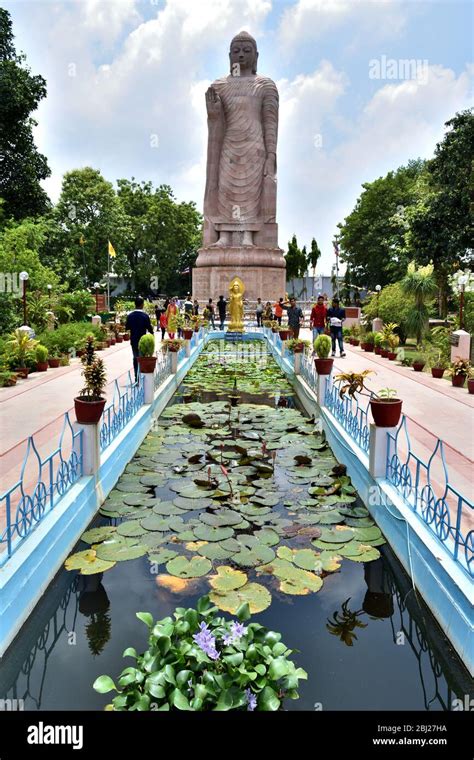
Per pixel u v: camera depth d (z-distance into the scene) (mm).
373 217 40875
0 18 25281
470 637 3473
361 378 6922
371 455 5777
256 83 32844
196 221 53375
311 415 9891
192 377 13883
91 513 5508
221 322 25828
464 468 6523
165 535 5160
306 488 6348
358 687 3434
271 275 32844
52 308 22531
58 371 14188
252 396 11719
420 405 10055
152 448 7703
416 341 19234
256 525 5406
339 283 48125
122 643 3799
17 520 4129
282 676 2949
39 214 28969
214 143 33156
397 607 4270
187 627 3080
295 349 12594
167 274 51500
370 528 5379
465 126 20938
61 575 4547
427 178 32281
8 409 9617
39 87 26500
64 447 7230
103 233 42594
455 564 3895
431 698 3365
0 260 19906
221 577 4434
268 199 33250
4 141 25969
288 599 4281
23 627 3951
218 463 7059
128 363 15461
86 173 43500
